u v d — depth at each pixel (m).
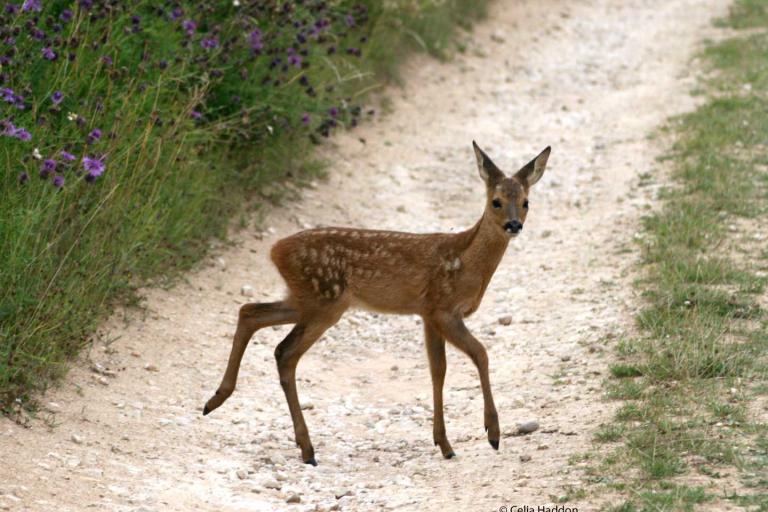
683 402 10.54
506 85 26.06
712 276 14.07
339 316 10.84
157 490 9.05
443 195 19.67
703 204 17.25
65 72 13.27
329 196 18.48
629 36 30.55
